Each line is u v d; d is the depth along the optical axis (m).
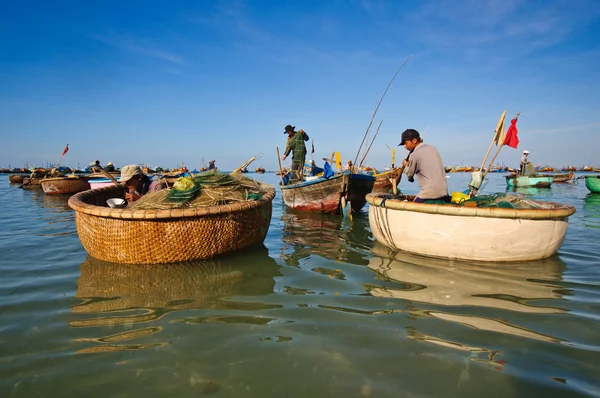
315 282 3.56
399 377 1.99
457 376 1.99
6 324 2.63
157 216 3.83
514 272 3.84
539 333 2.47
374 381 1.96
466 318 2.71
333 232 6.46
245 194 4.96
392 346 2.31
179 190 4.38
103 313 2.83
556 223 4.24
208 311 2.87
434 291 3.28
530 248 4.18
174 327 2.59
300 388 1.90
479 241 4.19
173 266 4.09
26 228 6.66
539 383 1.92
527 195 14.71
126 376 2.02
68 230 6.43
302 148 10.34
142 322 2.67
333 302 3.04
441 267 4.06
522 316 2.73
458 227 4.25
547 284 3.46
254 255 4.62
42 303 3.02
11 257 4.50
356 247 5.16
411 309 2.88
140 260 4.07
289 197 9.80
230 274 3.81
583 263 4.18
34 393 1.88
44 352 2.26
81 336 2.46
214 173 5.11
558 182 22.98
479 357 2.18
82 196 5.22
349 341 2.38
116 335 2.47
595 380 1.94
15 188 19.81
